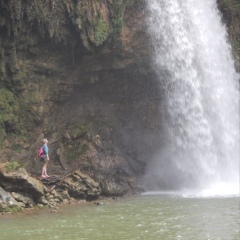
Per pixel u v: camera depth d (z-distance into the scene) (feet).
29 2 113.50
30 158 119.24
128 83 138.31
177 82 142.72
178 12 143.43
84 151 127.75
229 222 79.82
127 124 141.69
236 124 150.71
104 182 119.14
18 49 117.19
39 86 123.44
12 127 115.75
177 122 143.54
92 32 123.95
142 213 90.07
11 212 88.99
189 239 67.97
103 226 77.46
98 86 134.82
